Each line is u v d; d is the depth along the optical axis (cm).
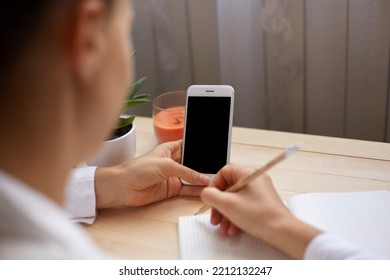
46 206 35
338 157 79
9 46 33
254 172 60
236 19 113
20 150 36
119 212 70
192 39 124
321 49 111
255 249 59
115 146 76
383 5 102
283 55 114
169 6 121
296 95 118
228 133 76
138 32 127
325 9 106
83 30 34
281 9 108
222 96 77
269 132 89
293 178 75
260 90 121
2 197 32
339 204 66
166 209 70
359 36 107
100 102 39
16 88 35
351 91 113
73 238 35
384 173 74
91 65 36
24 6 33
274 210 58
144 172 68
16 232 32
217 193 61
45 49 34
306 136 86
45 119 36
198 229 64
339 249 52
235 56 118
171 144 79
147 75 132
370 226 61
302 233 55
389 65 107
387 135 114
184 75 129
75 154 41
